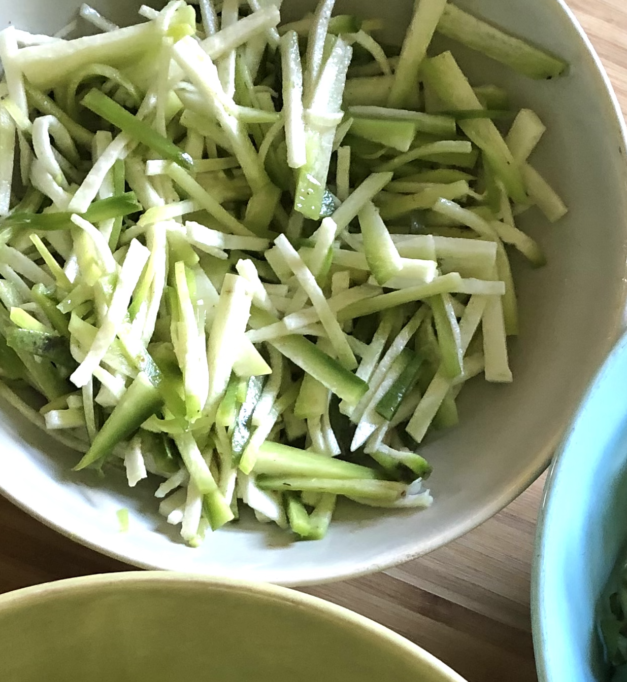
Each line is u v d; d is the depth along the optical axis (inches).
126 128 13.7
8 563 14.2
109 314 13.1
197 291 13.8
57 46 13.5
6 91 13.5
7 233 13.5
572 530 12.1
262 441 13.7
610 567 13.0
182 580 11.2
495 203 14.4
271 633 11.6
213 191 14.2
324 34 14.1
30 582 14.2
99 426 13.6
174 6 13.5
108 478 13.6
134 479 13.3
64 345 13.4
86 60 13.6
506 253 14.5
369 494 13.6
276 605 11.3
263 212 14.2
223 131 14.1
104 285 13.2
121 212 13.5
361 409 14.0
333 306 14.0
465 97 14.2
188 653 12.0
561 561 12.0
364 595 14.5
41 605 11.2
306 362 13.8
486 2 13.5
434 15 13.8
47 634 11.5
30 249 13.8
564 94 13.4
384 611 14.4
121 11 14.0
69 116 14.1
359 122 14.3
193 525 13.2
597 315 13.0
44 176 13.6
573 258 13.6
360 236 14.3
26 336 13.1
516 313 14.3
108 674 12.2
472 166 14.6
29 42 13.5
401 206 14.5
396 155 14.5
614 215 13.0
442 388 14.1
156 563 12.3
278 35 14.3
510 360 14.2
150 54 13.7
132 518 13.2
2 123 13.4
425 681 11.1
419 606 14.5
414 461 13.8
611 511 12.9
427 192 14.4
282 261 14.0
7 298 13.4
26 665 11.8
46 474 12.9
